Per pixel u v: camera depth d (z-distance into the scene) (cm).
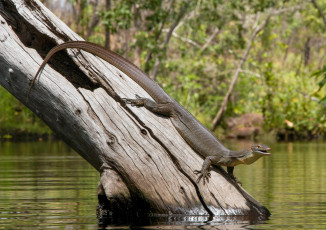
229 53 4103
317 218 849
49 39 1011
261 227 772
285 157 2177
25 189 1217
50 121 988
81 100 948
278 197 1089
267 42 4197
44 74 972
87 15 3641
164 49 3325
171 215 891
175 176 909
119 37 4006
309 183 1326
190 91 3847
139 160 909
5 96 3447
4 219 846
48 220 839
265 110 3762
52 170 1652
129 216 888
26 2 1013
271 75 3703
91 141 935
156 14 3067
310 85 3909
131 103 965
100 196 929
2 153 2303
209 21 3378
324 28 4222
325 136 3797
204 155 934
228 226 783
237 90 4103
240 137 3659
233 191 910
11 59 986
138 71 1009
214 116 3978
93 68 991
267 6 3169
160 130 939
